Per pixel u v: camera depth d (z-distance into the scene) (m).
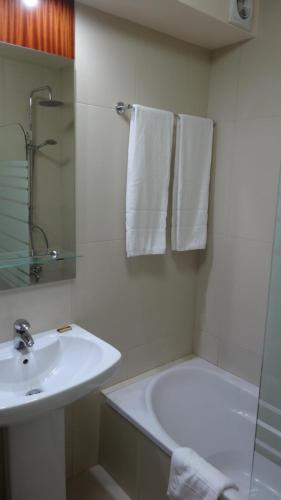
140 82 1.74
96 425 1.92
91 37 1.54
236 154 1.96
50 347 1.47
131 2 1.48
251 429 1.89
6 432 1.37
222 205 2.06
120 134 1.70
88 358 1.44
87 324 1.76
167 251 2.04
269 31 1.75
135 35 1.68
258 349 1.97
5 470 1.52
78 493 1.78
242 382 2.03
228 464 1.88
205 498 1.27
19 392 1.36
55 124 1.50
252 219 1.92
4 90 1.37
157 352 2.13
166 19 1.63
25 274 1.51
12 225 1.45
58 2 1.42
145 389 1.88
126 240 1.77
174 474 1.39
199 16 1.59
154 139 1.73
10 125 1.40
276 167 1.79
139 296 1.96
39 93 1.44
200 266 2.23
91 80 1.57
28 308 1.54
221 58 1.97
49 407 1.12
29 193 1.48
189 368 2.13
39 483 1.44
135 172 1.69
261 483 1.42
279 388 1.46
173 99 1.89
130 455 1.71
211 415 2.07
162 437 1.53
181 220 1.94
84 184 1.63
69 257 1.58
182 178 1.89
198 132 1.92
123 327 1.92
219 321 2.16
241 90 1.90
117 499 1.74
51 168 1.52
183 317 2.24
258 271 1.92
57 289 1.62
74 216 1.62
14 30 1.34
